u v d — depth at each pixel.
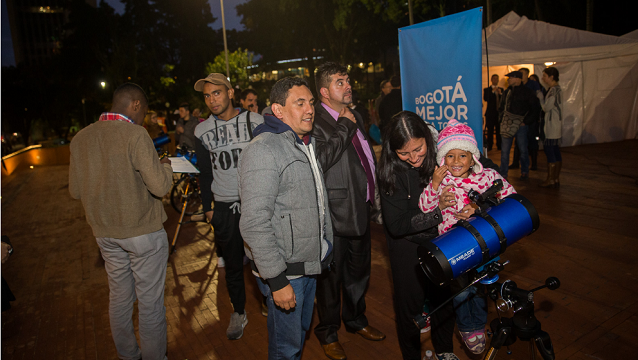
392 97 6.02
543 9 20.83
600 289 3.29
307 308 2.32
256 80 38.94
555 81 6.32
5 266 5.47
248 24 32.50
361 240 2.86
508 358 2.59
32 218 8.41
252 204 1.88
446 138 1.93
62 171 16.42
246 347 3.07
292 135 2.04
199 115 9.34
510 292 1.78
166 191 2.53
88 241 6.35
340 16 24.39
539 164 8.57
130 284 2.72
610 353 2.55
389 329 3.12
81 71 42.88
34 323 3.73
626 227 4.47
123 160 2.46
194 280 4.42
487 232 1.67
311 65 30.56
